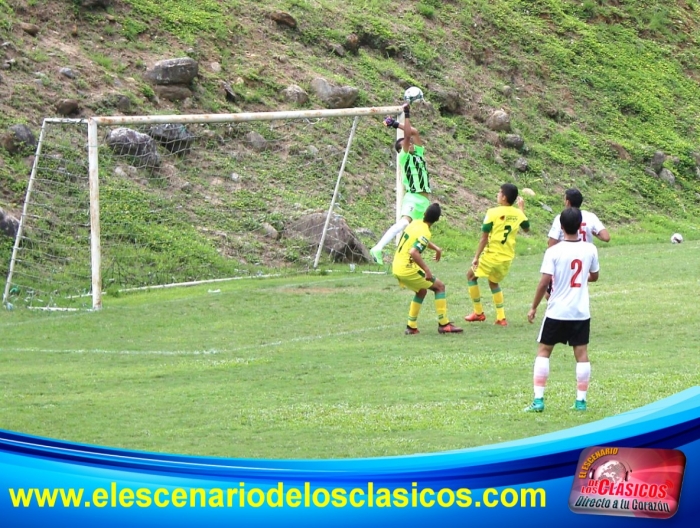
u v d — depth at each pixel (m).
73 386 12.30
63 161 24.00
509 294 19.27
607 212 33.50
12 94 25.05
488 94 36.03
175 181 25.44
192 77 28.45
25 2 28.19
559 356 13.30
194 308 18.50
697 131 41.12
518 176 33.31
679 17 47.47
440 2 38.91
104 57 28.12
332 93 30.94
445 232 28.23
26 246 21.55
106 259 22.08
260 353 14.28
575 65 40.34
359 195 28.44
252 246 24.36
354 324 16.56
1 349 15.01
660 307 16.75
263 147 28.12
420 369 12.82
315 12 34.53
